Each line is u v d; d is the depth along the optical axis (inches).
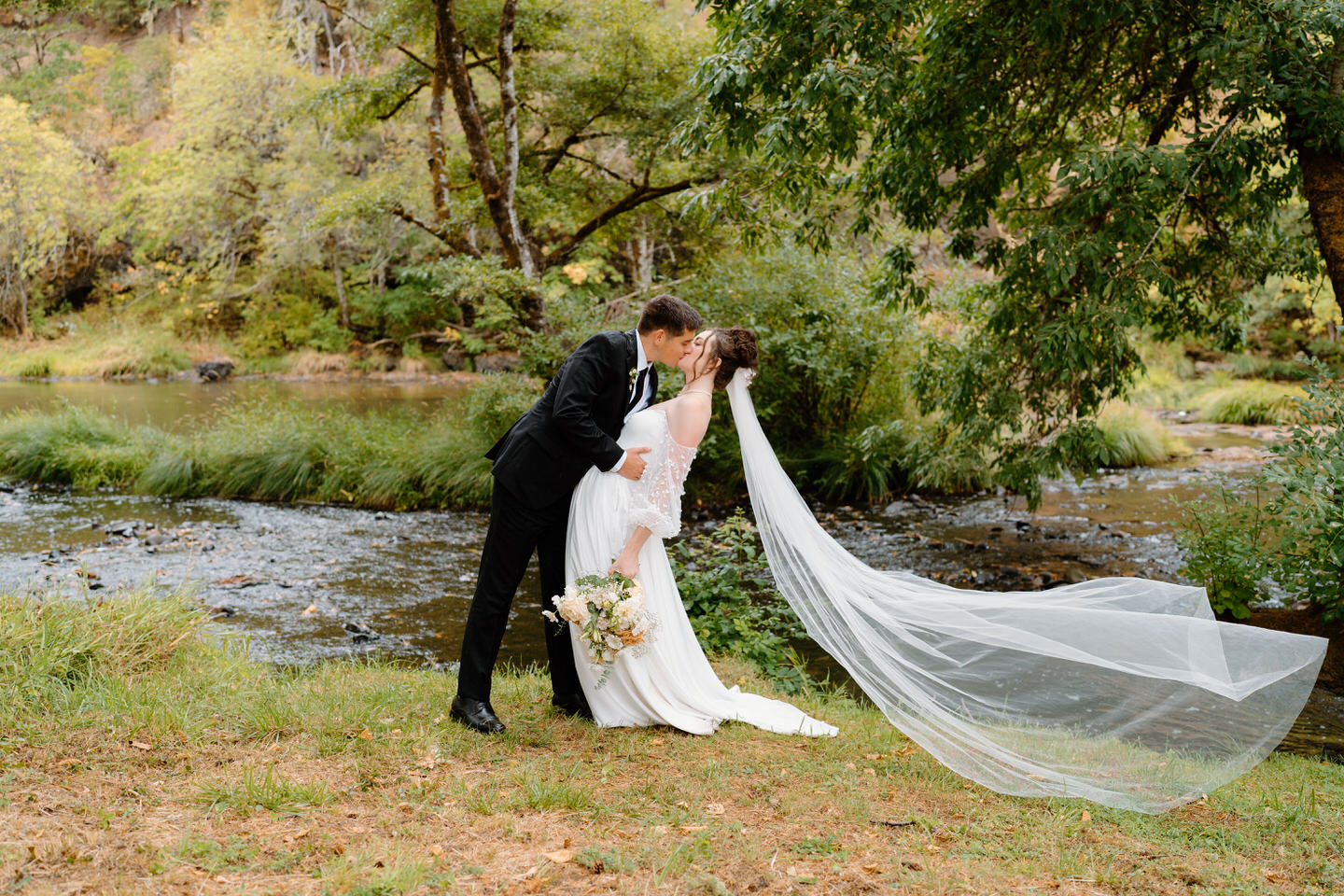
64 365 1137.4
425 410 766.5
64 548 337.7
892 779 129.6
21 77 1357.0
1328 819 117.3
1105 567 313.6
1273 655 126.9
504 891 90.4
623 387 143.0
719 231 500.1
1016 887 96.3
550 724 149.1
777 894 92.4
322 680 174.2
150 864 91.6
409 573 310.0
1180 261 299.0
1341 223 226.4
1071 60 272.1
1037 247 241.4
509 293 456.8
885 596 149.2
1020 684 137.5
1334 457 204.2
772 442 477.7
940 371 313.1
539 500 142.6
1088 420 280.1
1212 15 224.1
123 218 1245.7
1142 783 121.7
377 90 544.4
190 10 1534.2
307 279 1280.8
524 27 507.8
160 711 140.4
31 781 112.7
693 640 155.6
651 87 519.2
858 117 265.4
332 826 105.0
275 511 422.0
